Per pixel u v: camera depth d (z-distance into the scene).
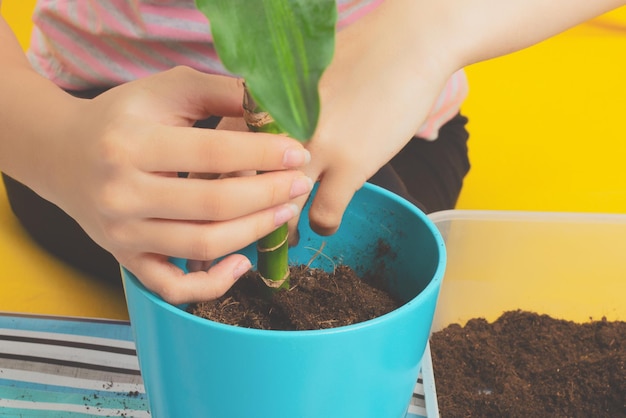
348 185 0.52
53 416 0.63
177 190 0.46
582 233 0.74
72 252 0.87
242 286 0.54
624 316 0.76
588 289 0.76
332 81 0.53
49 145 0.53
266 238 0.50
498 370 0.68
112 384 0.66
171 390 0.50
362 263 0.59
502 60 1.57
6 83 0.60
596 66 1.54
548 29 0.60
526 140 1.29
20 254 0.92
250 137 0.45
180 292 0.48
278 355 0.45
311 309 0.53
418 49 0.54
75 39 0.84
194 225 0.47
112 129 0.47
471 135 1.30
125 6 0.78
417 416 0.63
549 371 0.67
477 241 0.74
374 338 0.46
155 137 0.46
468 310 0.76
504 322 0.74
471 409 0.66
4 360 0.67
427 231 0.54
